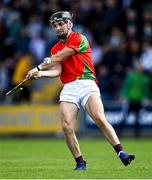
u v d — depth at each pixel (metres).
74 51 25.25
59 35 25.45
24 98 56.44
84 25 61.44
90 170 25.72
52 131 55.28
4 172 25.19
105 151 39.09
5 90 55.91
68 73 25.44
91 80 25.53
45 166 28.23
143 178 22.58
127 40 58.59
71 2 62.78
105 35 60.75
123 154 24.88
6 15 61.50
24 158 33.38
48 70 27.86
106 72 56.09
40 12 62.28
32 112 55.59
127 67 56.78
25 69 55.47
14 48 58.62
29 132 55.56
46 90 56.31
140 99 53.22
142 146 43.56
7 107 55.72
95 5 62.31
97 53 57.62
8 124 55.75
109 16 61.38
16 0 63.19
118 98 55.88
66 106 25.28
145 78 53.03
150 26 61.00
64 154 36.50
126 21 60.81
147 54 56.75
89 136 55.06
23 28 60.03
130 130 55.06
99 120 25.09
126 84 53.06
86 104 25.30
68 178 22.56
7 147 42.94
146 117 55.03
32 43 58.31
